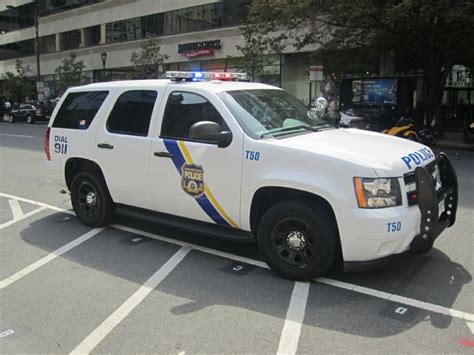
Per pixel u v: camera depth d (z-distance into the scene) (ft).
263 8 67.05
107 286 15.62
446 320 12.96
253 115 16.90
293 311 13.61
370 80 69.56
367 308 13.71
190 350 11.67
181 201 17.85
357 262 14.38
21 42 191.62
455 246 18.79
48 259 18.24
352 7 58.13
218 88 17.67
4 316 13.62
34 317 13.55
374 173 13.93
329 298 14.39
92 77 155.84
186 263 17.51
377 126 68.64
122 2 141.38
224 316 13.41
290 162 15.08
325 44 68.54
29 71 175.32
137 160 18.99
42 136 73.46
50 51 176.04
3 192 31.07
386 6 57.00
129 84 20.29
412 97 75.41
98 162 20.65
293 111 18.63
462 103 84.69
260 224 15.96
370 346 11.72
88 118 21.31
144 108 19.25
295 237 15.38
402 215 13.98
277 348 11.69
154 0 130.93
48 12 173.27
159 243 19.81
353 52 69.00
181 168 17.56
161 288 15.38
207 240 20.04
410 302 14.05
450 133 77.61
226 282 15.74
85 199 22.02
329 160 14.46
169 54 127.03
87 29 157.69
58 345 12.05
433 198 14.30
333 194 14.24
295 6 61.72
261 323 12.96
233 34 112.06
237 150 16.07
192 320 13.20
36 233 21.62
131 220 23.11
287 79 101.45
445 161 17.13
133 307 14.06
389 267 16.63
